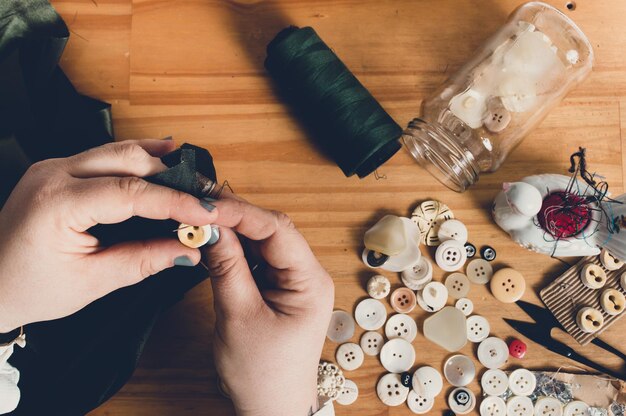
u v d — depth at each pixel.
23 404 0.51
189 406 0.54
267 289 0.49
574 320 0.54
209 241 0.44
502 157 0.55
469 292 0.55
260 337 0.47
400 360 0.55
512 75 0.53
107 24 0.56
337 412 0.55
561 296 0.55
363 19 0.56
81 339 0.51
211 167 0.50
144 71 0.56
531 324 0.55
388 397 0.54
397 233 0.53
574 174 0.55
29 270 0.43
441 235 0.55
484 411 0.54
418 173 0.56
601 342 0.54
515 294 0.55
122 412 0.54
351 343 0.55
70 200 0.41
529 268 0.55
